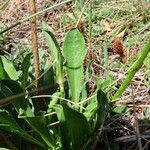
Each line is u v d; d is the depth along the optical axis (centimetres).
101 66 29
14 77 21
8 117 18
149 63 29
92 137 20
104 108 19
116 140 23
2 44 35
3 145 19
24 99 19
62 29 36
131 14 36
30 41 35
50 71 22
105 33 35
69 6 39
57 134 20
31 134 20
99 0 39
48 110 20
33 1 17
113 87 25
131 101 26
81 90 21
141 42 32
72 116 18
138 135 20
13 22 39
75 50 20
